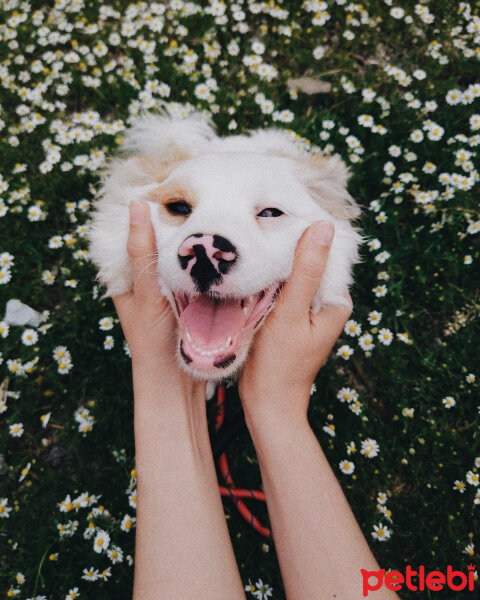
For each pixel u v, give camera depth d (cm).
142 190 44
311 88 70
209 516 34
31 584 47
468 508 50
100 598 46
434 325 59
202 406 40
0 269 57
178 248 36
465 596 47
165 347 39
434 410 55
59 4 75
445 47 73
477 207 61
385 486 52
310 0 74
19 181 64
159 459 36
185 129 52
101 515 48
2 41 73
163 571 32
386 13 75
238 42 74
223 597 31
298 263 37
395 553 50
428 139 64
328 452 52
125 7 77
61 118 67
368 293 60
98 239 45
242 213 38
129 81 69
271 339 38
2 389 55
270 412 37
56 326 57
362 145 66
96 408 54
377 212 62
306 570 32
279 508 35
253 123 68
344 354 54
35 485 51
